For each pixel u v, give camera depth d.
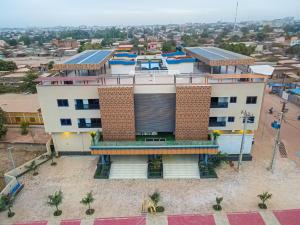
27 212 32.88
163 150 38.69
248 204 33.38
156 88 39.16
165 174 39.81
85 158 45.44
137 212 32.47
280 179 38.31
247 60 43.88
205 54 52.22
